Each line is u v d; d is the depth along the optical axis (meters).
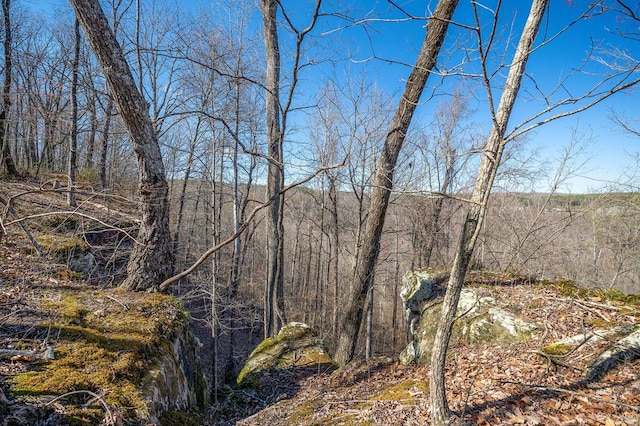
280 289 8.95
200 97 8.50
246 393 5.71
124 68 4.87
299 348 7.05
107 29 4.69
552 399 3.23
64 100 13.92
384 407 3.84
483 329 5.24
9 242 6.27
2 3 11.44
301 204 16.22
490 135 2.84
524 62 2.68
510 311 5.34
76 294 5.04
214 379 7.09
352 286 6.64
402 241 15.48
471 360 4.52
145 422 2.96
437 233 12.16
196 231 14.94
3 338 3.53
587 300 5.29
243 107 9.16
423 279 6.70
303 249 21.25
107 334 4.02
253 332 13.92
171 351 4.32
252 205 15.31
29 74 13.31
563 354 3.98
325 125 9.73
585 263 14.60
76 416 2.67
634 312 4.67
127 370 3.45
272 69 7.63
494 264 11.08
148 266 5.47
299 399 5.02
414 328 6.32
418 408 3.60
